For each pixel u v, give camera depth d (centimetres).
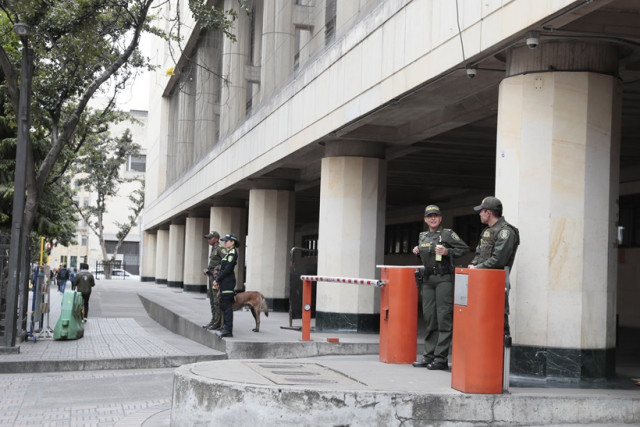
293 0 1889
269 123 1978
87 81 1825
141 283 5709
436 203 3158
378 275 1606
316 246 5312
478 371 708
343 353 1353
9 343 1382
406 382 771
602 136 859
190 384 745
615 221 874
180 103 4147
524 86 875
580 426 709
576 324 841
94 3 1592
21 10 1561
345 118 1403
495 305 713
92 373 1267
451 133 1627
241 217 3067
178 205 3922
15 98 1545
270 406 696
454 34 978
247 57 2522
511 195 879
